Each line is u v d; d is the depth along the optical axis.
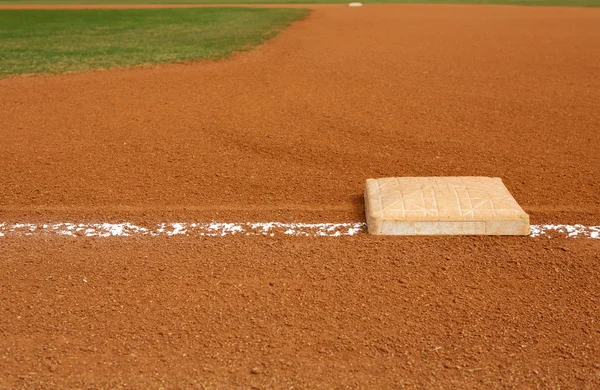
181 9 20.75
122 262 3.53
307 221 4.04
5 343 2.84
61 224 4.02
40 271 3.44
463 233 3.80
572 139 5.70
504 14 18.28
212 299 3.17
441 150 5.39
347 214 4.14
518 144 5.56
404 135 5.79
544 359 2.74
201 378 2.62
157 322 2.99
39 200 4.39
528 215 3.84
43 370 2.67
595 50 10.54
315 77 8.24
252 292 3.23
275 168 4.99
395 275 3.38
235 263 3.51
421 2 24.97
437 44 11.49
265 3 24.59
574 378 2.63
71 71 8.65
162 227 3.97
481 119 6.32
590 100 7.09
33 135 5.78
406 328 2.95
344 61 9.50
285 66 9.02
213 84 7.78
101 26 14.91
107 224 4.02
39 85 7.76
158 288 3.27
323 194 4.49
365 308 3.10
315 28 14.32
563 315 3.05
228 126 6.03
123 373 2.65
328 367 2.69
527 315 3.05
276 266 3.47
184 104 6.81
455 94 7.35
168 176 4.82
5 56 9.97
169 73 8.46
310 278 3.36
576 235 3.83
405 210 3.84
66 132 5.87
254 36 12.54
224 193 4.51
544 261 3.52
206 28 14.20
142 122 6.16
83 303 3.14
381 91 7.48
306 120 6.23
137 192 4.53
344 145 5.52
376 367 2.69
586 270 3.43
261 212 4.18
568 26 14.45
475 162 5.11
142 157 5.22
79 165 5.04
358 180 4.74
